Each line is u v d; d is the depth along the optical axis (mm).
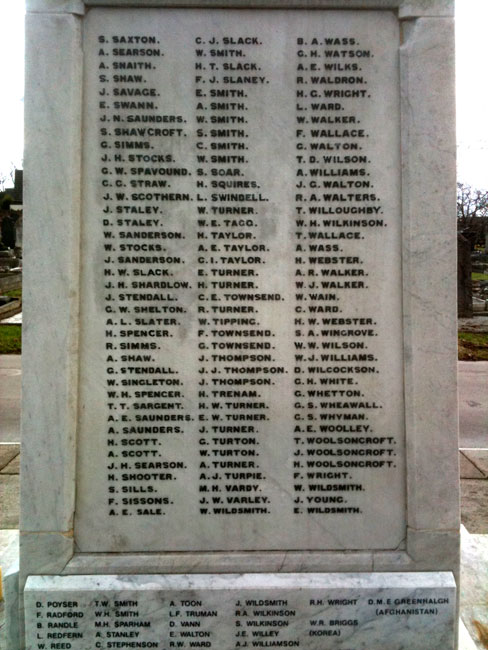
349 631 2611
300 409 2721
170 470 2705
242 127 2668
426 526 2656
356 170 2682
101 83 2652
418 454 2648
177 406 2701
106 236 2662
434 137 2609
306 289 2697
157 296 2682
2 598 3309
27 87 2572
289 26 2662
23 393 2602
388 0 2617
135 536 2697
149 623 2594
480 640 2994
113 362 2686
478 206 35812
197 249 2680
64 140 2584
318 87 2670
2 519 4594
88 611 2580
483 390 8836
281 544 2723
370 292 2691
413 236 2627
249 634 2609
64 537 2619
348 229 2684
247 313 2697
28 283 2592
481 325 13797
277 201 2680
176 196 2666
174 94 2658
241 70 2660
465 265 14758
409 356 2654
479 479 5500
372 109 2674
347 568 2660
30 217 2582
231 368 2707
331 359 2711
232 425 2715
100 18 2645
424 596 2592
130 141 2656
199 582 2600
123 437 2691
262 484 2721
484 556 3762
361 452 2721
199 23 2654
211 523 2715
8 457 6012
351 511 2723
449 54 2600
